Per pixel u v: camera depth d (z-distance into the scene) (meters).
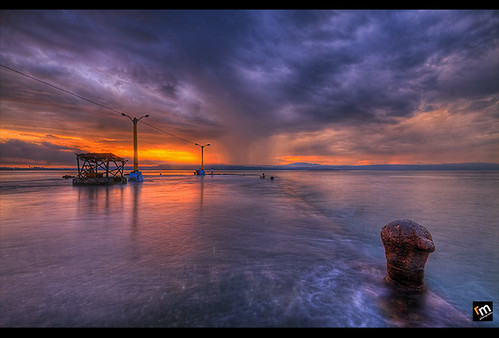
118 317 2.10
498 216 11.02
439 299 2.53
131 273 3.07
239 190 16.70
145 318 2.09
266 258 3.74
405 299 2.50
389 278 2.86
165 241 4.58
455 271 4.56
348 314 2.21
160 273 3.08
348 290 2.69
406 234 2.71
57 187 18.52
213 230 5.51
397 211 12.05
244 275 3.06
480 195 20.14
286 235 5.22
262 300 2.42
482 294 3.57
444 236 7.58
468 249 6.17
